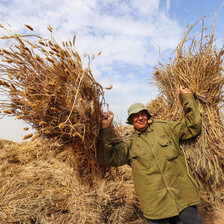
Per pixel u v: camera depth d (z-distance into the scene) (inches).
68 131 66.2
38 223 105.0
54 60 69.1
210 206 113.4
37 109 60.7
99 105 72.0
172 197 68.0
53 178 137.4
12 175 143.5
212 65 89.3
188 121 79.3
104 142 71.1
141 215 120.2
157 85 106.9
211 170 85.9
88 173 81.5
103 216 115.6
